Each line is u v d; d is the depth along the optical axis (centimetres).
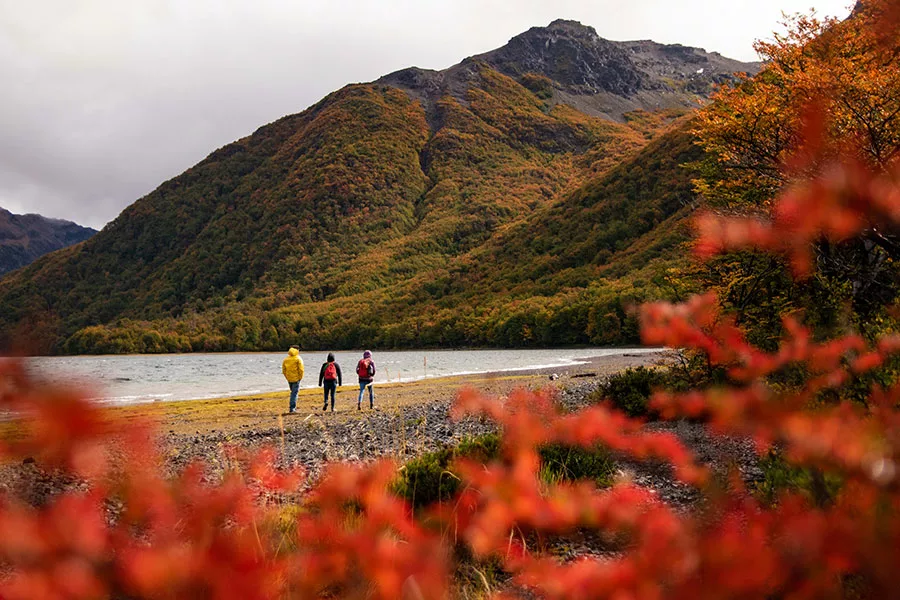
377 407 2056
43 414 70
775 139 967
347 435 1262
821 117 92
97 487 93
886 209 83
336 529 135
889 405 129
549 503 128
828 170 89
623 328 8169
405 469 453
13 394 67
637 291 7688
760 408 130
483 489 133
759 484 361
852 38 852
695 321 147
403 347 11925
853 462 115
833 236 91
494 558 349
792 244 95
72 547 94
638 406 910
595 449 596
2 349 66
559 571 120
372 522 134
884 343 160
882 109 659
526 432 138
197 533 110
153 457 99
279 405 2320
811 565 105
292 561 128
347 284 16325
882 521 106
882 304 416
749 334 513
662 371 1178
